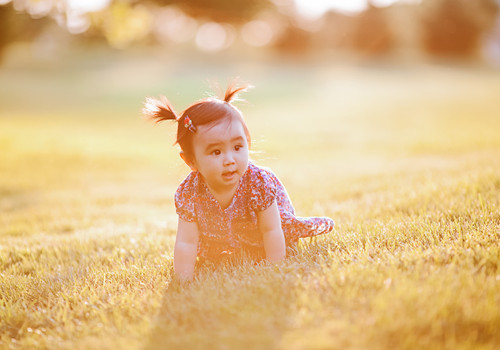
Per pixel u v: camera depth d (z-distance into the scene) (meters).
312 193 5.80
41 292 2.88
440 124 13.74
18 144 12.34
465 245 2.57
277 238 2.87
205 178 2.77
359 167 7.97
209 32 70.12
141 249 3.62
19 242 4.20
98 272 3.10
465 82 30.27
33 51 46.31
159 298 2.46
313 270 2.47
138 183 8.45
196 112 2.66
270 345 1.80
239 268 2.71
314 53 61.03
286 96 26.34
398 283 2.13
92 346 2.02
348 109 19.94
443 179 4.90
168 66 44.47
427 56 56.59
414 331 1.79
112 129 17.52
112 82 34.25
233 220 2.91
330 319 1.94
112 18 11.50
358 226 3.39
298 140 13.20
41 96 27.91
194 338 1.93
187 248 2.83
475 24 55.53
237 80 2.97
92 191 7.50
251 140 2.95
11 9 11.36
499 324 1.78
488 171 4.63
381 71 40.84
